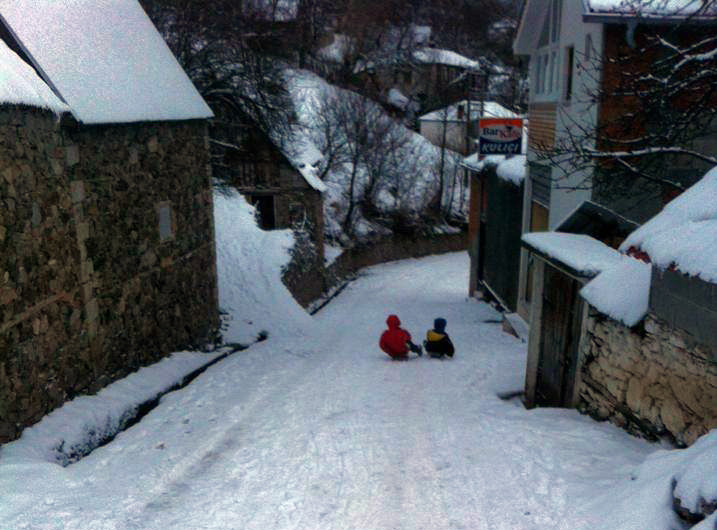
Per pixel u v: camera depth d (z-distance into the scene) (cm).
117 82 876
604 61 1017
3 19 702
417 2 6319
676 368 524
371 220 3719
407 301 2364
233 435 667
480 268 2195
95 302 777
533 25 1444
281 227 2675
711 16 927
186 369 967
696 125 927
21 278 611
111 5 1056
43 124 660
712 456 396
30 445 585
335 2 5344
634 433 603
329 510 483
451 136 4731
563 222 980
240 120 2317
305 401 809
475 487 520
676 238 495
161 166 983
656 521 396
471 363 1073
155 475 546
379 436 660
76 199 732
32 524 435
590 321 695
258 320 1550
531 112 1489
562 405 778
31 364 627
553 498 484
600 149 1044
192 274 1127
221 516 470
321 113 3650
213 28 2153
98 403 729
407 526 456
